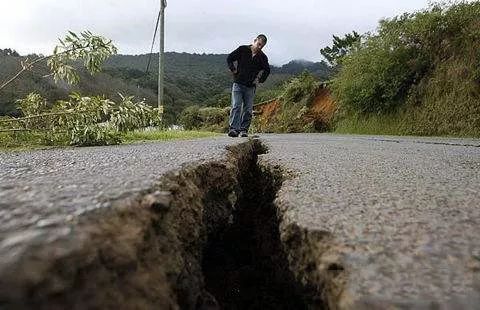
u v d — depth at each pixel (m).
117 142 5.11
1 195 1.25
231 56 6.97
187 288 1.17
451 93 10.98
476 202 1.54
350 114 15.09
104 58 4.99
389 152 3.94
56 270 0.74
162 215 1.18
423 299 0.81
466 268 0.93
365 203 1.52
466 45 11.05
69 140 4.86
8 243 0.81
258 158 3.35
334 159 3.10
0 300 0.67
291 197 1.64
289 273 1.43
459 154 3.77
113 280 0.81
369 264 0.96
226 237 2.18
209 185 2.14
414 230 1.18
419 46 12.48
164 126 9.22
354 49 14.82
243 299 1.74
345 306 0.83
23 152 3.60
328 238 1.14
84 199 1.16
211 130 23.11
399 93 12.77
